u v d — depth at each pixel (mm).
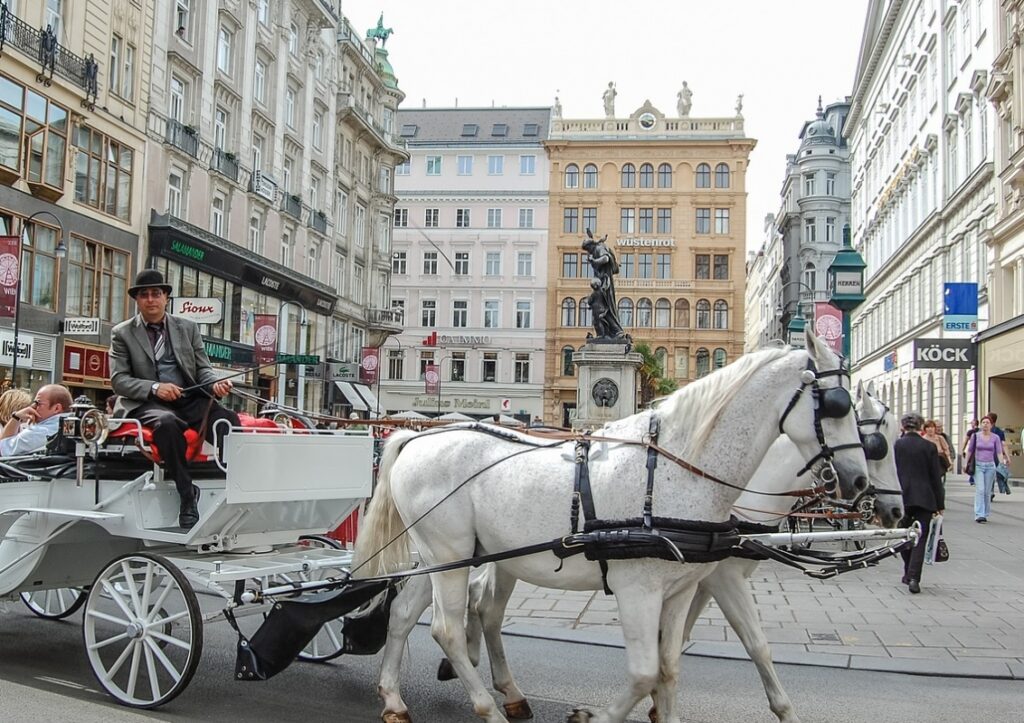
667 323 67938
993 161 31625
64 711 5664
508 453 5613
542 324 68750
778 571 11875
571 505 5223
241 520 6324
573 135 69500
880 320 54406
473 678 5512
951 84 38594
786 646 7914
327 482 6773
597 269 23797
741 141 67812
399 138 54156
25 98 22406
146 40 27750
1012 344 28469
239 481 5980
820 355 5020
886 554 5828
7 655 7230
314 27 40781
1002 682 6910
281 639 5793
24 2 22516
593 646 7973
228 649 7707
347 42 44781
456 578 5621
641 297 68250
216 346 30875
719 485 5055
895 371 48781
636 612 4992
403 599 5906
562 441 5586
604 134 69312
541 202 69625
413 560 6367
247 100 34344
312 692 6469
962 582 11094
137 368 6820
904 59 47812
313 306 40344
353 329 47906
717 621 8938
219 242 31047
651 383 54094
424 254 70312
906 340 45625
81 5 24641
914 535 5887
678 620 5285
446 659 6625
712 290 67812
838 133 81938
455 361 69188
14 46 21797
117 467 6801
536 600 9891
